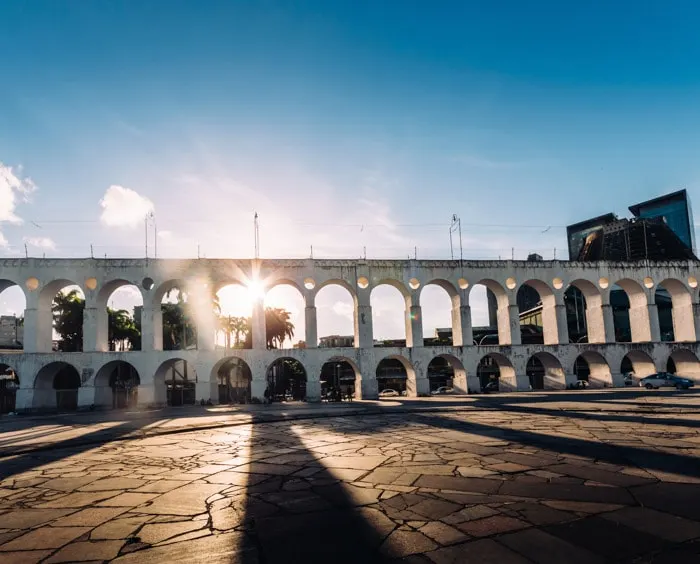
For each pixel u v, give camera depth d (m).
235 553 5.66
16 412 34.44
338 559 5.40
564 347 41.22
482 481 8.62
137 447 14.42
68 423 23.41
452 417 20.23
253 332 38.12
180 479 9.66
